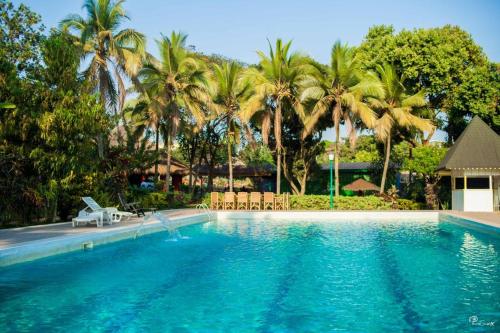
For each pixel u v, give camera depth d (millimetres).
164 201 25812
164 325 5527
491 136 23922
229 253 11117
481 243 12836
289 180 32812
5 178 14625
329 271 8867
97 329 5367
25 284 7641
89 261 9734
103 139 20078
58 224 14883
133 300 6680
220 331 5312
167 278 8211
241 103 29047
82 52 22016
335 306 6383
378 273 8664
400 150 36938
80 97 16266
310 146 32781
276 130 27281
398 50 31734
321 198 25828
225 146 36531
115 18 23250
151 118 28359
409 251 11383
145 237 13758
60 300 6645
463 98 30156
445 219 19906
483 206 22688
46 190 14680
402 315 5938
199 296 6906
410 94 32875
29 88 15258
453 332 5285
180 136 34750
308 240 13570
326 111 28656
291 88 28438
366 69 33750
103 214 14953
